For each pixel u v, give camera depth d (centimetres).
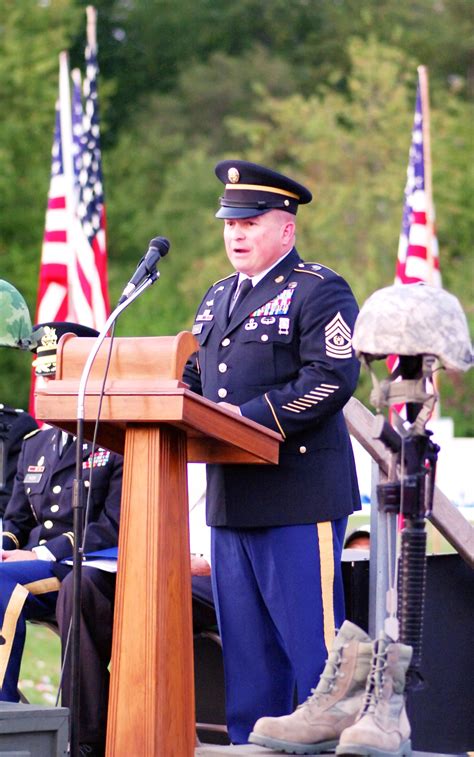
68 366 920
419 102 2192
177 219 6378
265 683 1050
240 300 1085
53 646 2209
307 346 1043
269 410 1016
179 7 7706
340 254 5391
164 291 6066
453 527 1162
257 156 5928
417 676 853
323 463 1051
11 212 6122
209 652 1247
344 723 861
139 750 864
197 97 7006
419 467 848
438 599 1175
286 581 1035
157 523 883
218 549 1062
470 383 5144
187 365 1128
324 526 1043
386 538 872
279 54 7369
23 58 6222
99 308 2172
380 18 7119
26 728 875
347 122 6331
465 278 5388
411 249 2134
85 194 2217
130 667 873
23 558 1172
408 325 841
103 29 7662
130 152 6744
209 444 973
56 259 2250
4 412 1377
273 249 1076
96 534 1167
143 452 891
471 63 6788
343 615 1056
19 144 6153
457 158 5712
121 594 883
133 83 7594
